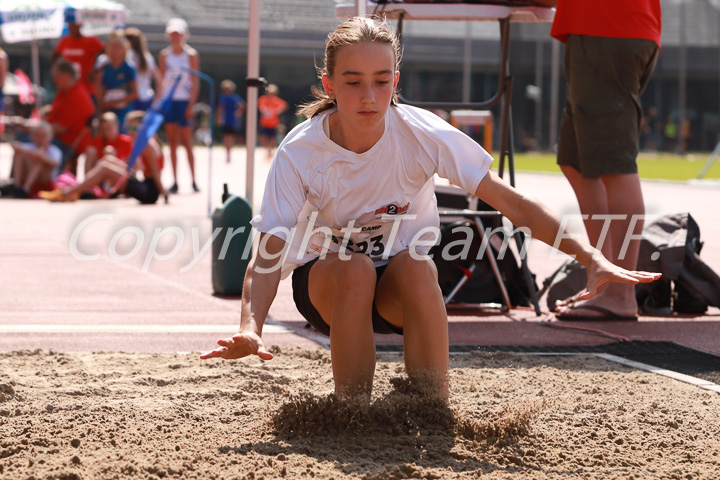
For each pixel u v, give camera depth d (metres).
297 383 11.00
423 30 135.75
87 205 35.38
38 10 44.94
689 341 14.23
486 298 16.77
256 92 18.33
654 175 66.25
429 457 8.02
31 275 20.02
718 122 135.75
